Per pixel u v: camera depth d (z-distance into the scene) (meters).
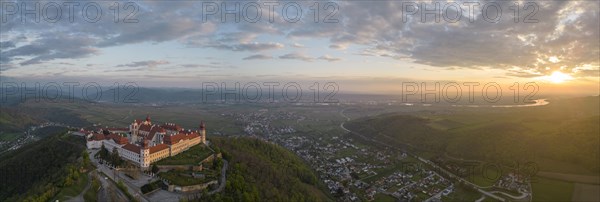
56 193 181.88
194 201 177.75
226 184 197.38
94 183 188.75
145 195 184.62
